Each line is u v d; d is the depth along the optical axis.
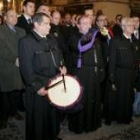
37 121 3.17
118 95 4.19
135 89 4.62
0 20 4.58
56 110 3.29
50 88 3.09
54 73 3.21
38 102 3.14
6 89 4.00
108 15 12.53
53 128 3.30
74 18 5.46
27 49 3.04
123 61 4.07
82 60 3.72
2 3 9.14
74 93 3.11
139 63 4.45
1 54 3.93
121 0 12.90
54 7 13.19
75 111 3.16
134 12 13.46
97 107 3.93
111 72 4.05
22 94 4.68
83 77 3.73
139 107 4.69
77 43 3.71
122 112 4.23
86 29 3.72
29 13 4.50
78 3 13.22
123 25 4.11
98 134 3.85
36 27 3.11
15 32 4.08
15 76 4.02
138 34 5.16
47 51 3.14
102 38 4.27
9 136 3.71
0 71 3.98
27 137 3.25
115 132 3.93
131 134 3.86
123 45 4.06
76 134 3.84
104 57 4.32
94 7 12.66
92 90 3.80
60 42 4.52
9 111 4.32
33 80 3.05
